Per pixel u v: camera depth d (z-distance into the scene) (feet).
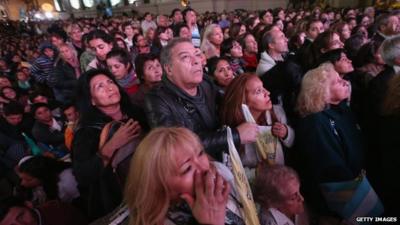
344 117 4.49
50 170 4.68
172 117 3.47
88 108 3.77
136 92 6.03
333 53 5.77
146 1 49.11
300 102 4.61
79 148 3.49
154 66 5.77
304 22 12.18
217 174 2.35
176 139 2.25
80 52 10.80
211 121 3.91
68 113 6.47
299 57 8.05
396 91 3.59
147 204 2.21
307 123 4.28
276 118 4.91
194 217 2.27
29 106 9.45
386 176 3.80
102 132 3.43
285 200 3.62
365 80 6.59
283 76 6.31
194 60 3.45
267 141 4.33
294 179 3.69
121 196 3.35
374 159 4.58
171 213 2.40
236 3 41.27
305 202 4.65
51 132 7.91
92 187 3.52
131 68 6.96
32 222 3.56
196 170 2.27
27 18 61.98
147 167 2.20
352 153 4.29
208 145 3.24
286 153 4.70
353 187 3.93
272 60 7.25
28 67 15.07
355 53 8.25
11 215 3.44
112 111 3.85
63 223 3.88
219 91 4.78
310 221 4.52
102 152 3.21
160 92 3.64
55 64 9.66
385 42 5.15
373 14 17.12
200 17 26.45
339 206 4.03
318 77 4.34
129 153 3.28
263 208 3.74
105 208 3.44
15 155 7.73
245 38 8.95
